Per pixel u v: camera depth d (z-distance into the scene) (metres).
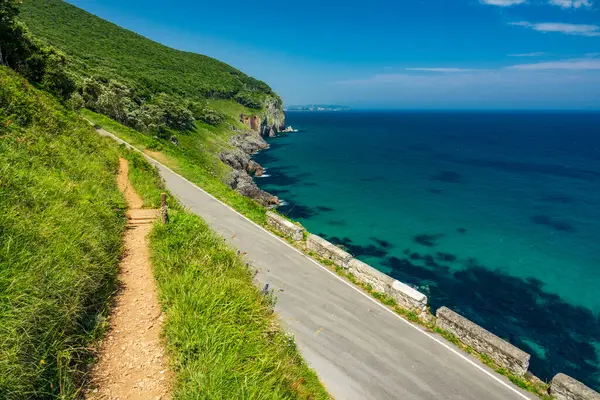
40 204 7.39
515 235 33.62
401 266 27.30
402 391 7.27
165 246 9.09
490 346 8.35
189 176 24.17
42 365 4.25
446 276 25.84
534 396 7.36
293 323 9.03
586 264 27.84
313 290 10.73
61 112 22.25
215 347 5.49
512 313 21.62
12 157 9.15
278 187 52.38
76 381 4.61
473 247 30.84
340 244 31.34
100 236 8.12
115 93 44.94
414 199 45.81
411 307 10.04
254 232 14.83
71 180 10.76
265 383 5.19
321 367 7.68
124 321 6.25
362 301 10.38
